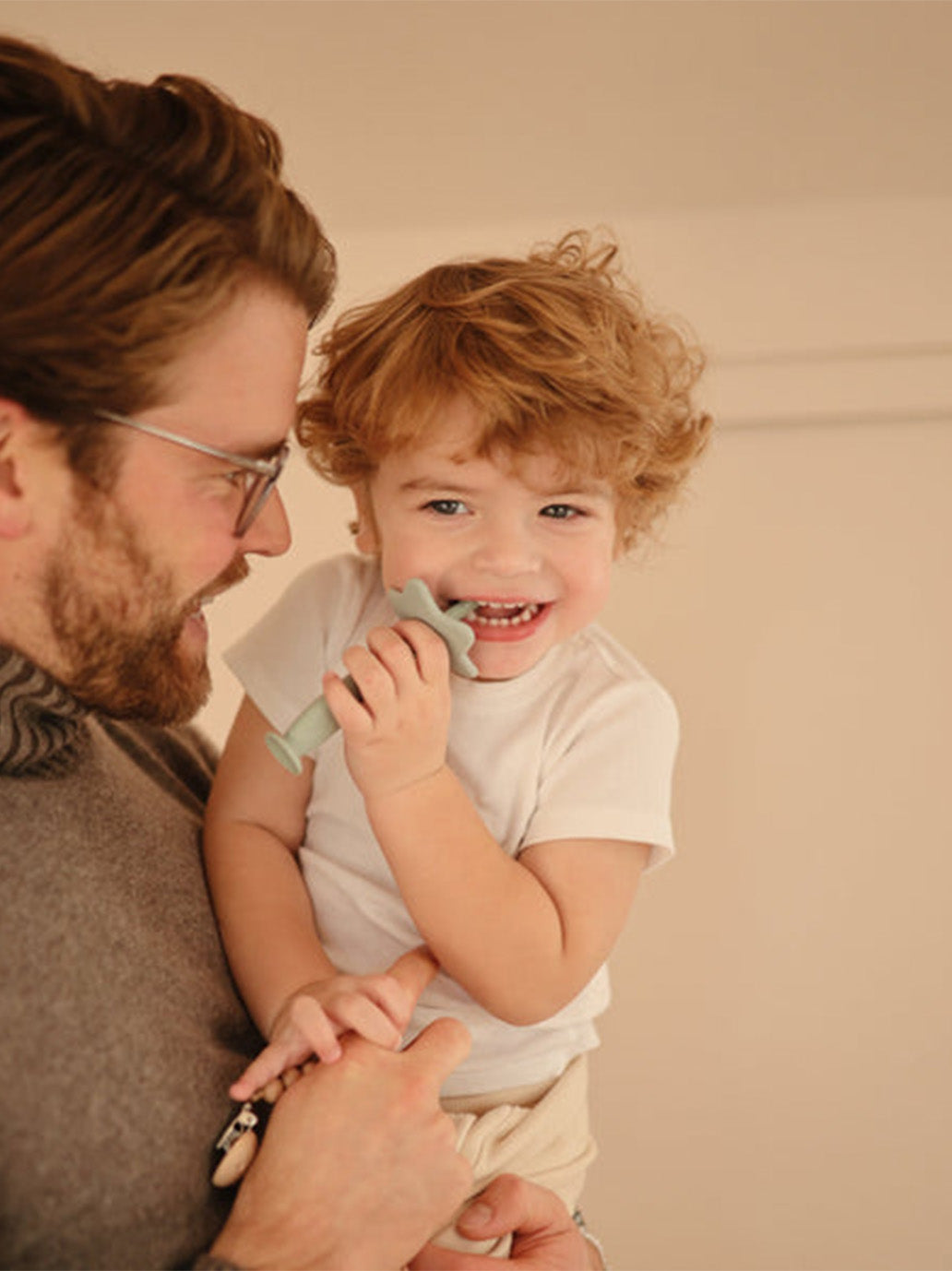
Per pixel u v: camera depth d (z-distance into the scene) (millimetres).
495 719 1114
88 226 888
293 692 1172
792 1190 1736
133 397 908
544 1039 1136
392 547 1088
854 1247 1734
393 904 1117
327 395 1184
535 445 1038
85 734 1052
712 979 1729
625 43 1500
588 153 1609
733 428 1666
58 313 884
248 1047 1011
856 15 1450
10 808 921
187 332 913
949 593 1664
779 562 1677
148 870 1008
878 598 1673
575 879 1070
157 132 929
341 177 1641
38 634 953
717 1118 1741
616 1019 1749
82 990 858
